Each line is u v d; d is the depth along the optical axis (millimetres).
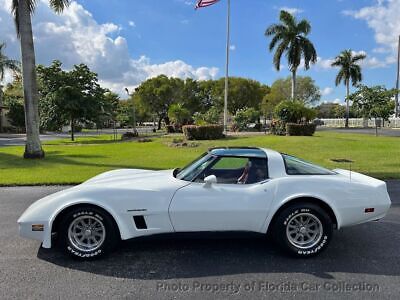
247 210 4039
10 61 41062
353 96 27500
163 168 11648
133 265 3928
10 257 4176
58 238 4055
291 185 4102
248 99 70062
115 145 22328
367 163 12172
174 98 64938
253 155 4402
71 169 11484
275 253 4262
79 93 28641
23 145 25469
